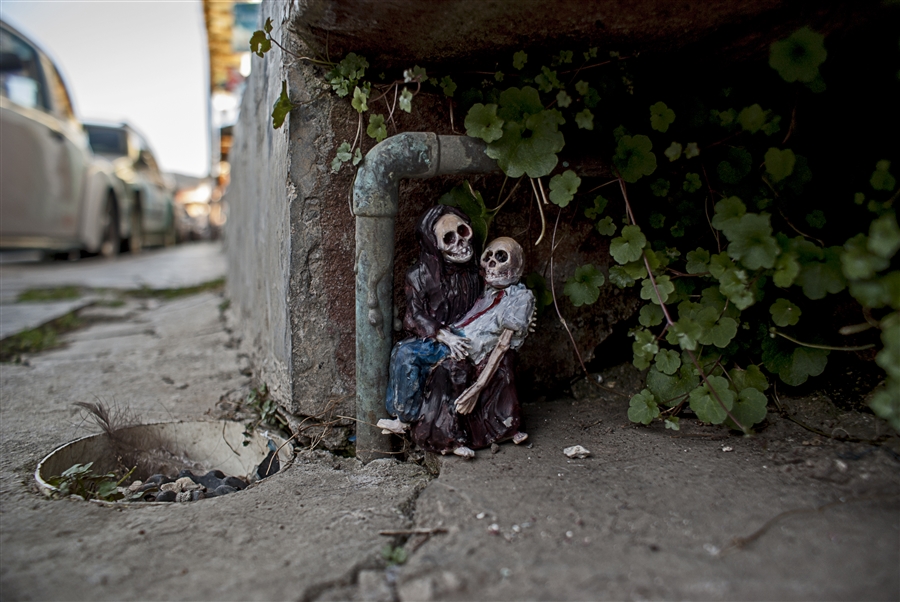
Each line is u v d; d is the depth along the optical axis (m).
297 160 2.39
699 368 2.25
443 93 2.49
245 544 1.77
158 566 1.66
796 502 1.85
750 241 2.05
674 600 1.45
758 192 2.49
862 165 2.50
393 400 2.28
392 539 1.78
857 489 1.91
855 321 2.46
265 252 3.18
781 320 2.24
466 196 2.48
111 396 3.37
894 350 1.61
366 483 2.19
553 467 2.15
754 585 1.49
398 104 2.44
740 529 1.72
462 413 2.22
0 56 7.34
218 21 9.83
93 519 1.94
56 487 2.22
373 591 1.54
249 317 4.13
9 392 3.46
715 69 2.55
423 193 2.52
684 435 2.40
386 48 2.28
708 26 2.21
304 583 1.57
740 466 2.11
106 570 1.64
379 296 2.29
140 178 12.80
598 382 2.91
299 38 2.29
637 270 2.41
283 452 2.61
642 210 2.71
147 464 2.85
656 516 1.81
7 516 1.96
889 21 2.15
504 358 2.28
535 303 2.35
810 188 2.61
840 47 2.30
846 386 2.47
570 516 1.82
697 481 2.01
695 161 2.60
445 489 2.02
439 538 1.75
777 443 2.26
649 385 2.52
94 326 5.66
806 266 2.05
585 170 2.49
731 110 2.38
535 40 2.25
